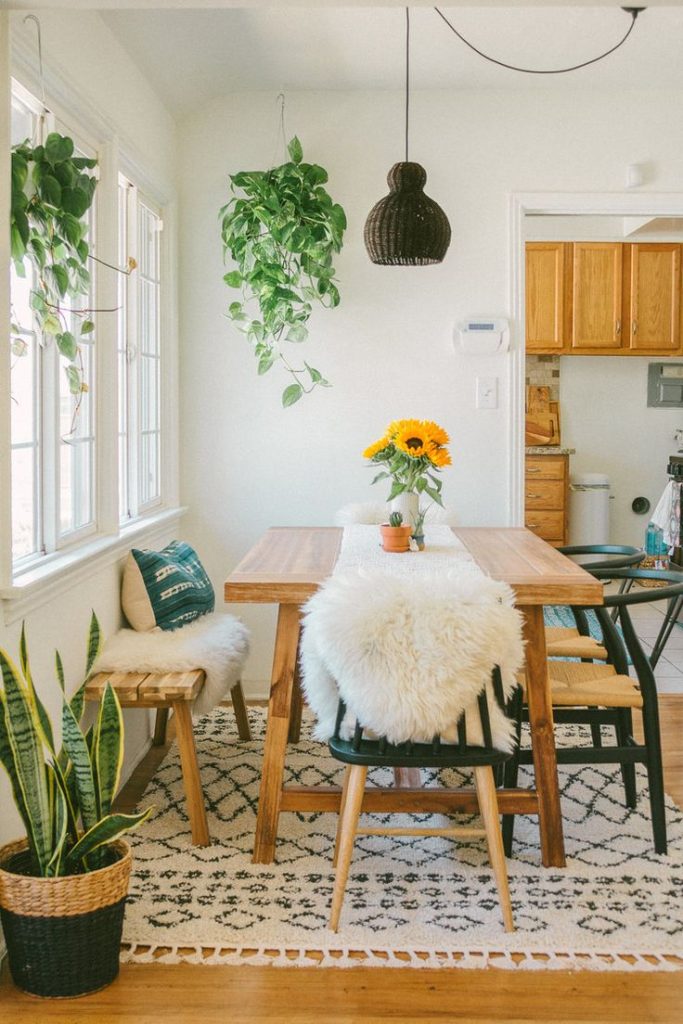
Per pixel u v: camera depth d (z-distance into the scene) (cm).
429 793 256
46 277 252
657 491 764
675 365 756
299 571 286
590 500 732
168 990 215
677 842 289
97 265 323
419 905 252
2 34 224
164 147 412
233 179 412
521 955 229
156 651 309
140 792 331
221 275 441
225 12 339
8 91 227
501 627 227
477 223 437
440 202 436
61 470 297
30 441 274
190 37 359
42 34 263
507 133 434
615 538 768
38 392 276
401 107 433
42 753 210
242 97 434
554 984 218
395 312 440
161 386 433
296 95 433
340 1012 207
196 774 289
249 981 219
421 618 224
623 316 696
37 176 240
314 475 446
